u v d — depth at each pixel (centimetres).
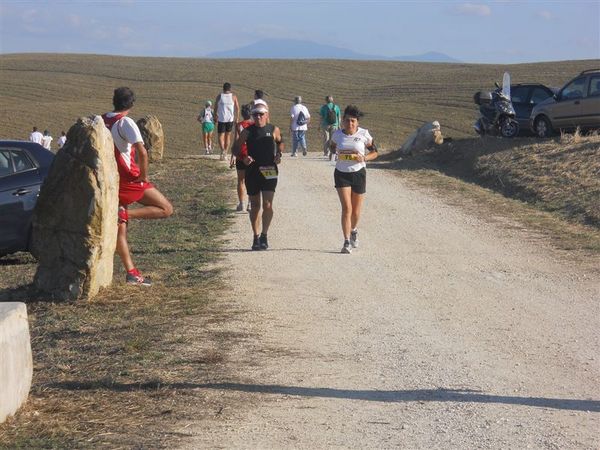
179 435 958
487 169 3500
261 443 936
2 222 2136
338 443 938
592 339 1382
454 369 1220
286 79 13900
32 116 9675
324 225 2516
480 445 930
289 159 4406
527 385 1146
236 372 1201
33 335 1419
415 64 16788
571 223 2548
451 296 1695
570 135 3619
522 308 1600
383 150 4841
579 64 14212
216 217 2653
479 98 4328
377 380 1169
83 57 17288
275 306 1600
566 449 917
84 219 1608
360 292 1723
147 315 1527
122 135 1694
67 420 1002
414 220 2622
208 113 4884
